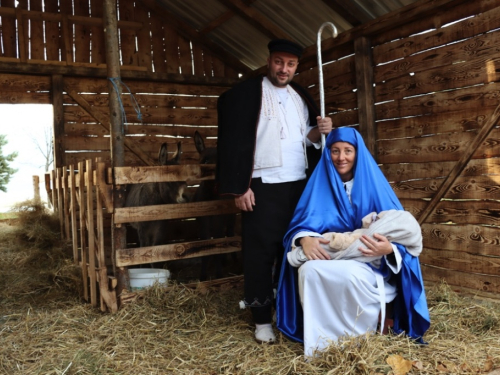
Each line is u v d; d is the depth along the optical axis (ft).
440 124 13.73
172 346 9.75
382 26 14.93
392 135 15.24
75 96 21.21
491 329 9.99
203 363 9.00
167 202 16.56
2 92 20.36
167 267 18.30
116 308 11.90
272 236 10.20
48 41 21.33
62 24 21.30
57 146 20.92
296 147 10.64
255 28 20.52
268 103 10.43
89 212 12.70
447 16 13.44
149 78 22.33
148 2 22.29
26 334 10.61
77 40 21.71
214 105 23.91
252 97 10.30
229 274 17.03
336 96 17.60
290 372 8.32
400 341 8.73
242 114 10.22
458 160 13.20
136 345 9.89
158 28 22.94
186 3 21.15
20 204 21.04
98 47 22.03
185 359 9.23
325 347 8.61
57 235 19.24
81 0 21.89
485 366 8.12
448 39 13.46
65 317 11.64
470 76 12.91
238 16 20.17
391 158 15.28
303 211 9.69
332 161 9.76
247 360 8.91
